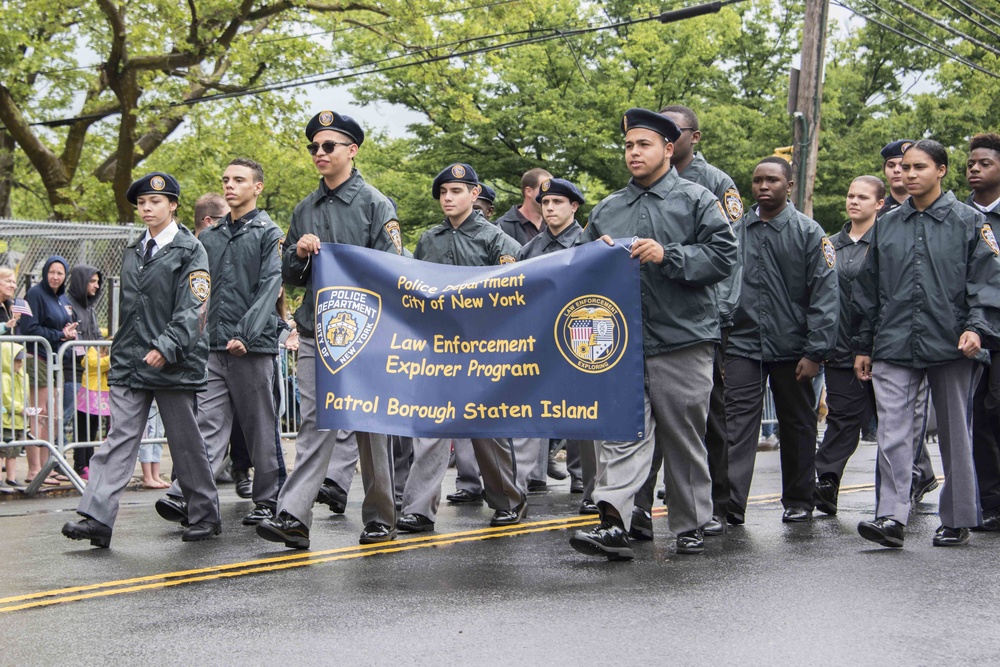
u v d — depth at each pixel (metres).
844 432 7.91
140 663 4.07
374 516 6.62
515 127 27.12
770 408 14.80
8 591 5.32
